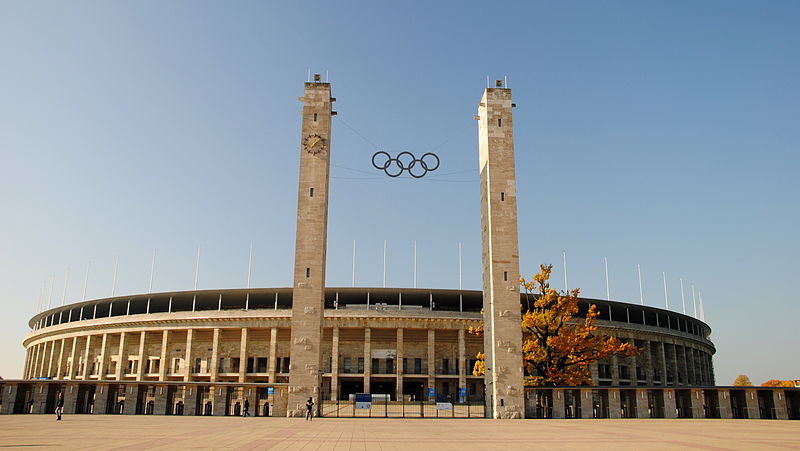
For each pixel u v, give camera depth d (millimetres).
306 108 56094
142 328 88375
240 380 81750
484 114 58188
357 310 83312
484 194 57344
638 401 50875
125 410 50531
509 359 51406
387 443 26109
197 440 26688
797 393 49469
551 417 51344
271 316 82688
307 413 47375
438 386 84375
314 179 54156
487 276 55250
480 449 23469
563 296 59250
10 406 49812
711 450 22859
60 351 99625
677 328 106312
